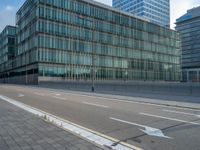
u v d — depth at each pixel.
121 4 148.88
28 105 14.02
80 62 67.38
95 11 72.12
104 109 12.58
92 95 22.89
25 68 72.12
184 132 7.30
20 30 80.19
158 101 16.73
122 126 8.16
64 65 63.81
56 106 13.80
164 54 96.94
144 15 132.38
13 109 11.52
